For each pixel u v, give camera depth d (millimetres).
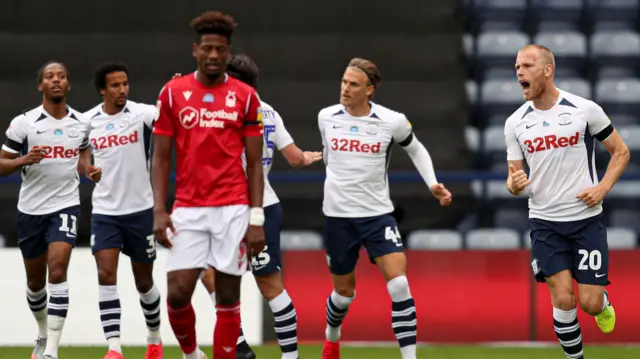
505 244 39438
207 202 18891
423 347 31438
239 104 18766
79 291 31812
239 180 19000
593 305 22031
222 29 18312
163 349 30656
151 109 25516
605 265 22109
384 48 45406
